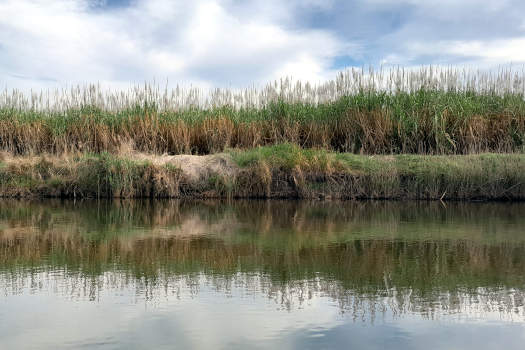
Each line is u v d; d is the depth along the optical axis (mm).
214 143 14148
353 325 3619
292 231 7562
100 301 4164
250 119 14641
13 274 5031
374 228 7809
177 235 7223
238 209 10195
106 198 12031
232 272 5109
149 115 14742
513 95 14445
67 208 10320
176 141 14102
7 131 14477
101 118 14727
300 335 3428
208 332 3480
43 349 3189
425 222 8414
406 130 13438
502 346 3232
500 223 8242
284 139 13930
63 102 15734
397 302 4133
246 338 3375
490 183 11109
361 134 13789
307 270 5176
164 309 3961
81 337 3387
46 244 6535
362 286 4609
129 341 3322
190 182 12078
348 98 14398
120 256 5836
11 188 12250
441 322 3672
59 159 12867
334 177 11773
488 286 4594
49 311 3910
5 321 3695
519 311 3906
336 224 8258
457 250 6137
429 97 14078
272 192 11922
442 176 11398
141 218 8984
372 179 11562
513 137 13359
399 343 3291
